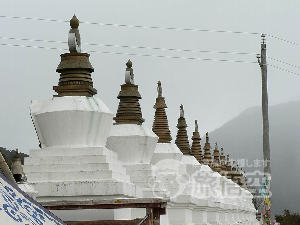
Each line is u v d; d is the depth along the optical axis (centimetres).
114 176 2798
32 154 2844
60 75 3011
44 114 2906
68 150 2841
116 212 2766
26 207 1462
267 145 5522
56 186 2695
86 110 2891
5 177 1536
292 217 16125
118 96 3816
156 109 4584
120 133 3697
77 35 3022
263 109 5531
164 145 4441
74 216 2706
